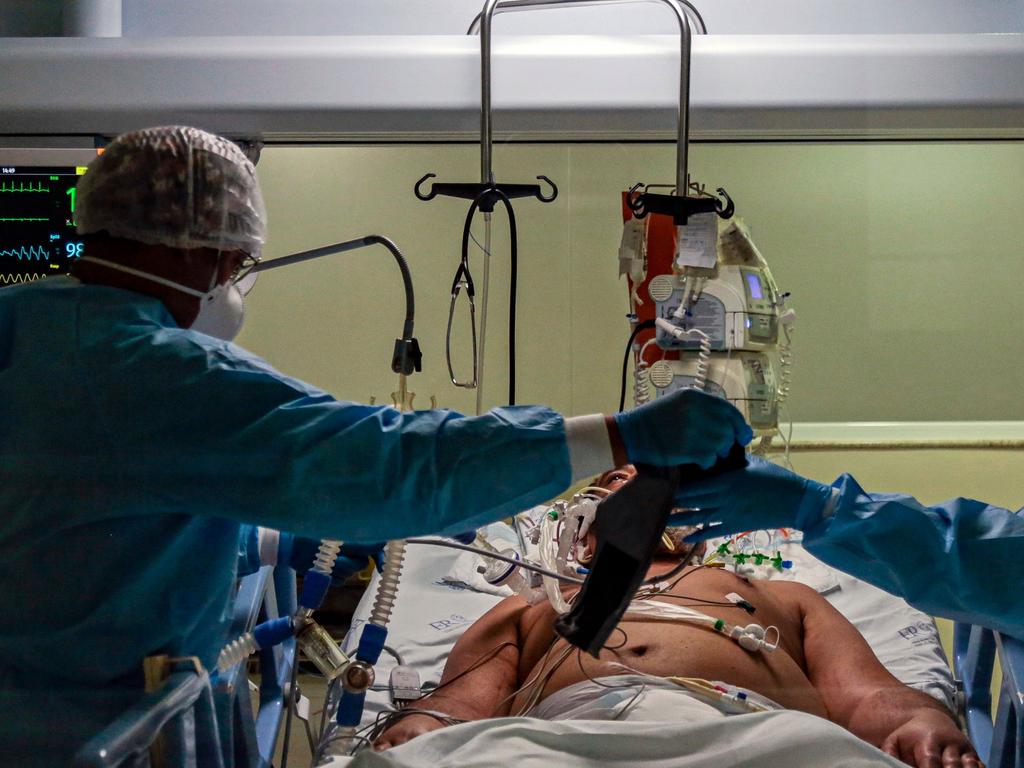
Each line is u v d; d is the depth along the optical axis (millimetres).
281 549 1610
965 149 1886
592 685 1523
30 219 1789
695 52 1694
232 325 1375
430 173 1896
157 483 1118
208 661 1296
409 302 1557
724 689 1515
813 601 1902
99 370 1128
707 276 1589
